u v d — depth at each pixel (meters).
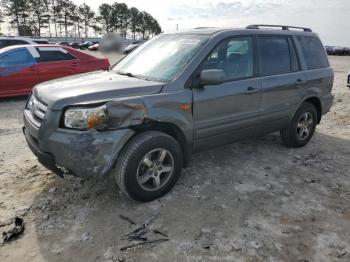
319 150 5.12
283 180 4.06
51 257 2.69
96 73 4.19
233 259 2.68
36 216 3.21
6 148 5.06
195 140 3.72
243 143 5.31
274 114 4.51
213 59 3.75
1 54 8.16
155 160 3.41
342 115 7.40
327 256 2.74
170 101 3.35
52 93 3.23
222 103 3.80
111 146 3.02
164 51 3.99
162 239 2.90
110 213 3.27
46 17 73.00
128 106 3.09
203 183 3.90
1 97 8.28
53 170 3.20
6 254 2.71
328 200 3.61
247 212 3.33
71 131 2.95
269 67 4.38
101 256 2.70
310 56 5.04
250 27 4.35
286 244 2.87
